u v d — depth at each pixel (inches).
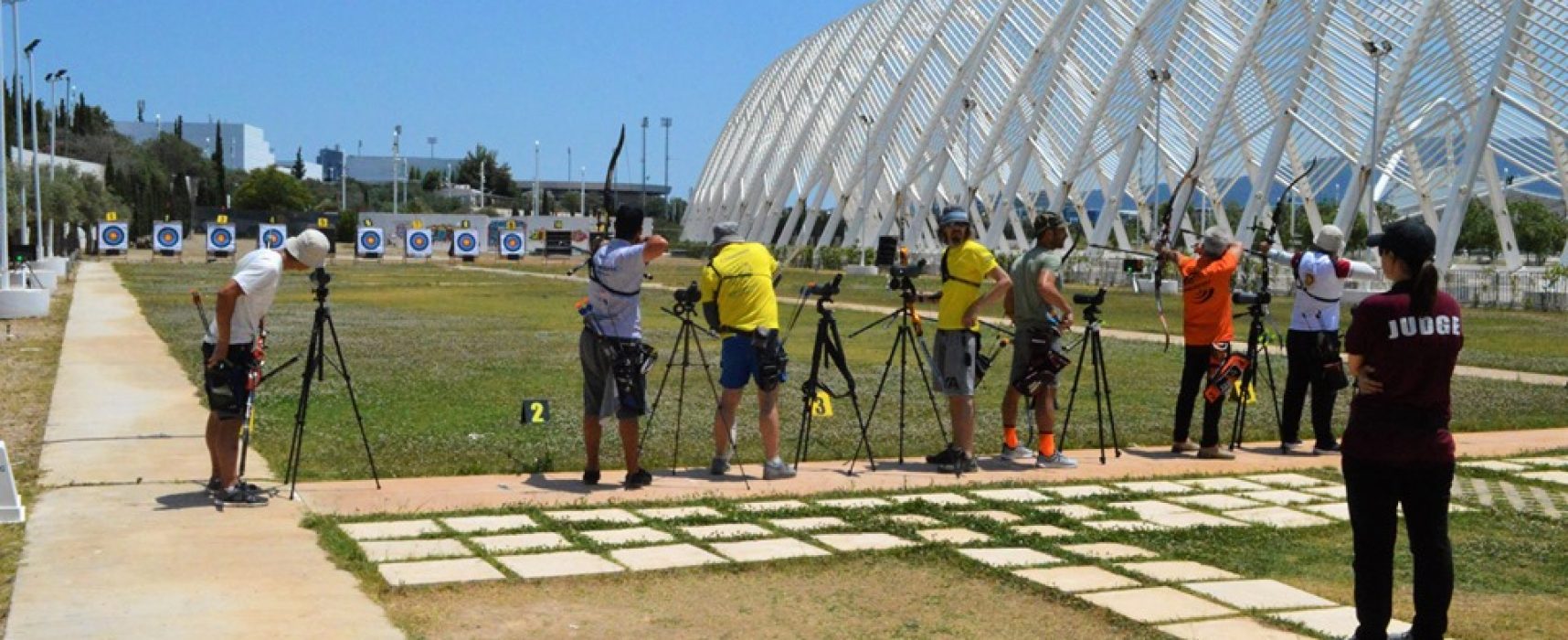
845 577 292.4
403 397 619.5
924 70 2908.5
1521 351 977.5
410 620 253.4
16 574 281.4
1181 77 2140.7
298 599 264.4
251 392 361.4
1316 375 480.1
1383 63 1776.6
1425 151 2078.0
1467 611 274.2
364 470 417.7
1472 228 2731.3
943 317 428.8
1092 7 2354.8
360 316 1245.7
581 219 4690.0
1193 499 386.9
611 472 422.0
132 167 4648.1
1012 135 2578.7
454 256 3558.1
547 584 280.7
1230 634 251.9
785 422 550.0
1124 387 701.3
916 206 3075.8
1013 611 268.4
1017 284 443.8
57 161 3353.8
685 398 630.5
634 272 386.6
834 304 1545.3
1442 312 238.5
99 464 415.2
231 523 331.3
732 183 4094.5
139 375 687.1
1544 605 278.5
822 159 3230.8
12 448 454.3
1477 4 1657.2
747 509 358.9
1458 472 436.1
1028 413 471.5
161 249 3097.9
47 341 911.7
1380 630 244.7
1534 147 1876.2
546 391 649.0
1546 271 1592.0
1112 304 1592.0
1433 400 239.9
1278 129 1884.8
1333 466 450.0
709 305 413.7
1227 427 562.3
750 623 258.5
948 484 406.3
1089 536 334.3
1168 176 2236.7
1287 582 292.4
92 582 274.8
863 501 374.0
